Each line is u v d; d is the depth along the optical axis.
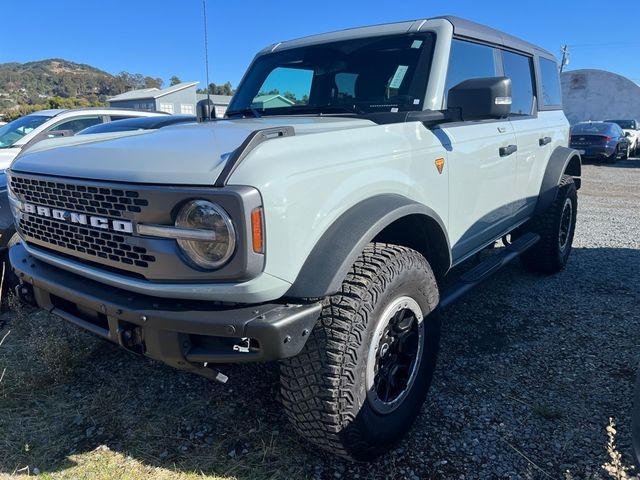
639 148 23.41
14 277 3.83
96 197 2.06
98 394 2.94
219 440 2.57
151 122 6.87
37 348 3.22
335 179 2.13
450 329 3.81
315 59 3.54
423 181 2.72
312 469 2.36
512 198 3.99
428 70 3.05
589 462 2.36
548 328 3.82
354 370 2.12
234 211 1.78
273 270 1.87
